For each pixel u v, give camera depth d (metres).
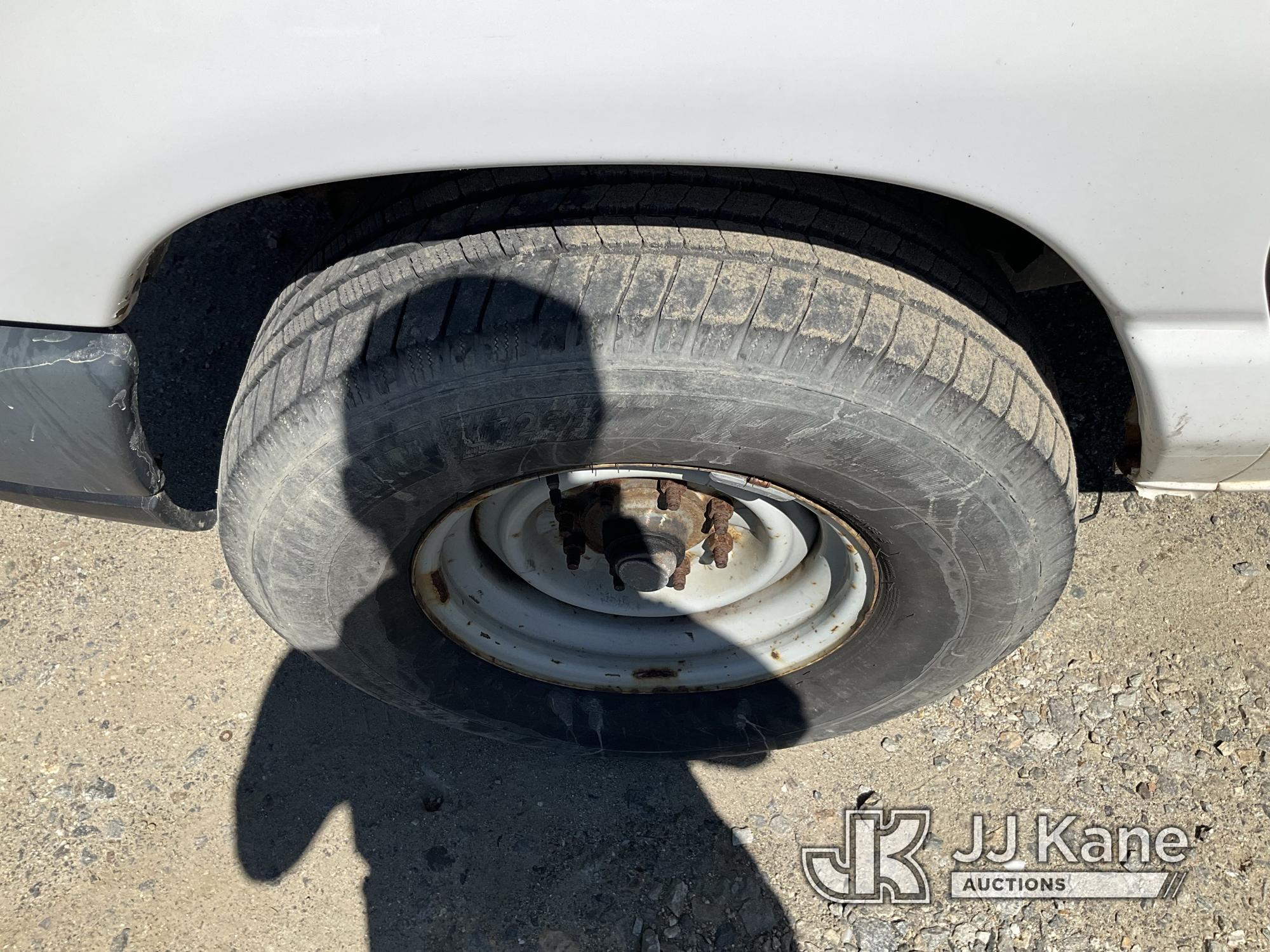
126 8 1.04
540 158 1.12
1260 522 2.52
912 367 1.34
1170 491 1.57
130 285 1.28
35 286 1.24
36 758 2.20
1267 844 2.08
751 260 1.34
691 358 1.32
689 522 1.78
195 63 1.07
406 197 1.46
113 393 1.36
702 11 1.03
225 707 2.28
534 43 1.04
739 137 1.10
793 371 1.32
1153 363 1.27
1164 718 2.25
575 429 1.40
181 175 1.14
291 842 2.11
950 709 2.28
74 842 2.09
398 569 1.66
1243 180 1.11
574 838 2.12
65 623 2.38
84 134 1.11
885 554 1.61
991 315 1.49
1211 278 1.19
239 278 2.85
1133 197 1.13
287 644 2.36
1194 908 2.01
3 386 1.35
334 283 1.47
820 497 1.54
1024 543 1.54
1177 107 1.06
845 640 1.87
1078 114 1.07
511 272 1.33
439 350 1.33
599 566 1.94
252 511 1.53
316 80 1.07
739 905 2.03
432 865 2.08
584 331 1.30
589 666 1.99
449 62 1.05
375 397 1.36
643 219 1.35
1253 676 2.30
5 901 2.01
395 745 2.24
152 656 2.34
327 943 1.99
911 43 1.04
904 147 1.10
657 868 2.08
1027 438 1.43
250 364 1.59
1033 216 1.16
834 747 2.23
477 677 1.95
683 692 2.00
